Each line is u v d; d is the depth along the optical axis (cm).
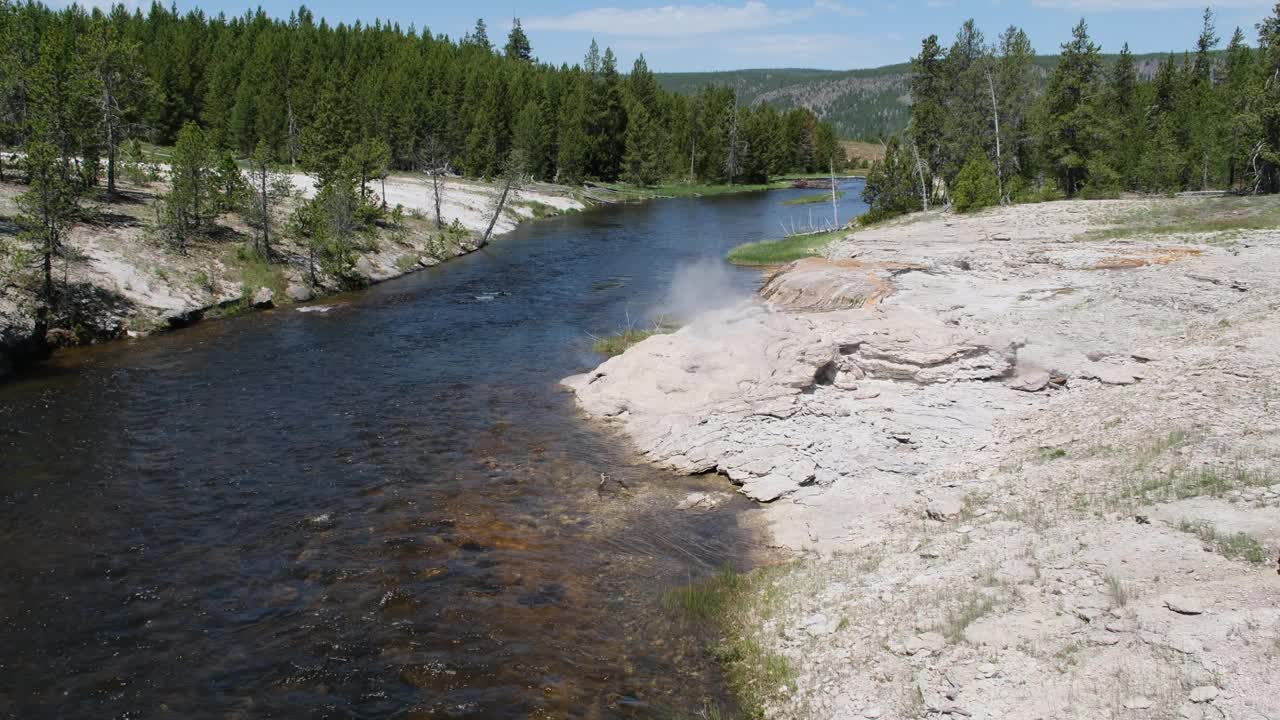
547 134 10206
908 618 1091
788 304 3019
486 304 3647
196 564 1401
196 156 3616
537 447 1969
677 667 1116
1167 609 952
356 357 2756
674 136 12962
